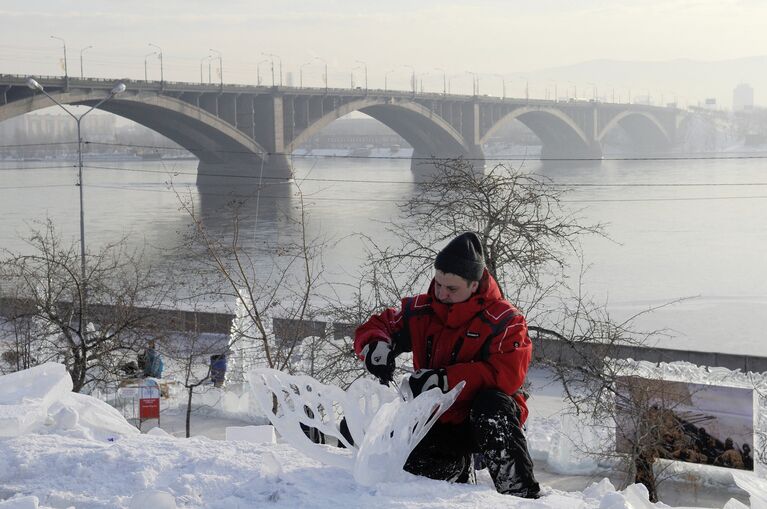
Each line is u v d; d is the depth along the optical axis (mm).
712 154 196875
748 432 12727
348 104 105562
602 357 15305
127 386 18953
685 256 55469
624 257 54812
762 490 3504
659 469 13875
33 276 20219
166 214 76500
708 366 24516
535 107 136750
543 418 18531
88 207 84938
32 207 85500
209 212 76500
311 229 63156
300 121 102625
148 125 89312
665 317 38188
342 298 31969
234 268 37844
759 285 45594
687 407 12984
